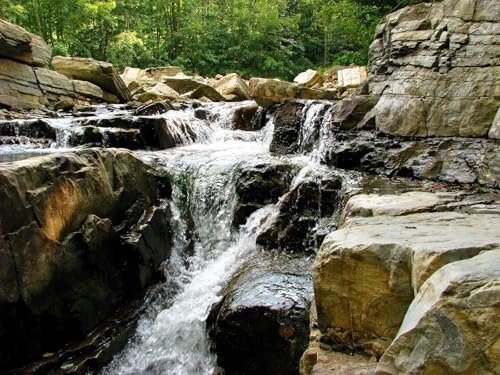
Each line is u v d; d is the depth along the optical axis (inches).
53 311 156.2
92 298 171.5
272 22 1118.4
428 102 240.4
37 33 822.5
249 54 1114.7
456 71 234.8
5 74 415.5
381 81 277.0
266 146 342.6
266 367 147.3
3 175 140.3
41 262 150.9
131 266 191.0
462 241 89.0
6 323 140.8
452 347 59.5
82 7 832.9
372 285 92.4
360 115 270.4
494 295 58.2
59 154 171.2
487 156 204.4
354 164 250.8
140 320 186.2
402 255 88.5
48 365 150.3
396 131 249.3
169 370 172.2
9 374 143.6
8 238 140.2
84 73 535.2
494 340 56.5
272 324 145.0
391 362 65.2
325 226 197.8
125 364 172.1
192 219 245.3
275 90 371.9
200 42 1096.2
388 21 283.1
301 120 315.9
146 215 210.2
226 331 151.8
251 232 223.1
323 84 632.4
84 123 331.9
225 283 189.6
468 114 224.2
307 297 152.4
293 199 215.2
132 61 996.6
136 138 309.0
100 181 183.8
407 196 169.6
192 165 258.5
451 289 62.2
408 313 71.1
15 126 324.5
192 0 1127.6
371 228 110.9
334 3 543.2
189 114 396.5
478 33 229.8
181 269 220.4
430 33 250.8
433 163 222.8
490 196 172.6
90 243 170.4
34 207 149.3
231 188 242.7
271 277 171.3
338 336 98.4
